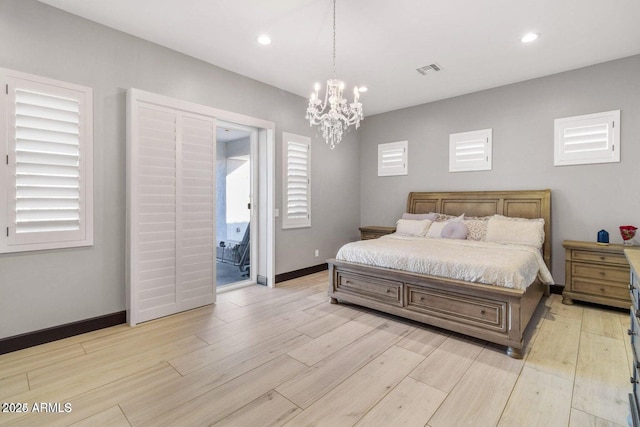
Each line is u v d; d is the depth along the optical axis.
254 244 4.50
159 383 2.05
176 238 3.31
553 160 4.03
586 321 3.08
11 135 2.40
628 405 1.81
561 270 3.98
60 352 2.45
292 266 4.76
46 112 2.55
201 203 3.54
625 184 3.58
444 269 2.83
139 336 2.75
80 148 2.72
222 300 3.77
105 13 2.68
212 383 2.05
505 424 1.67
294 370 2.21
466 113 4.75
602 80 3.69
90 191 2.78
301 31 2.98
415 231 4.55
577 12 2.68
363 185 6.04
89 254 2.81
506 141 4.40
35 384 2.03
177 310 3.32
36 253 2.55
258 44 3.23
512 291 2.39
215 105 3.70
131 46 3.03
